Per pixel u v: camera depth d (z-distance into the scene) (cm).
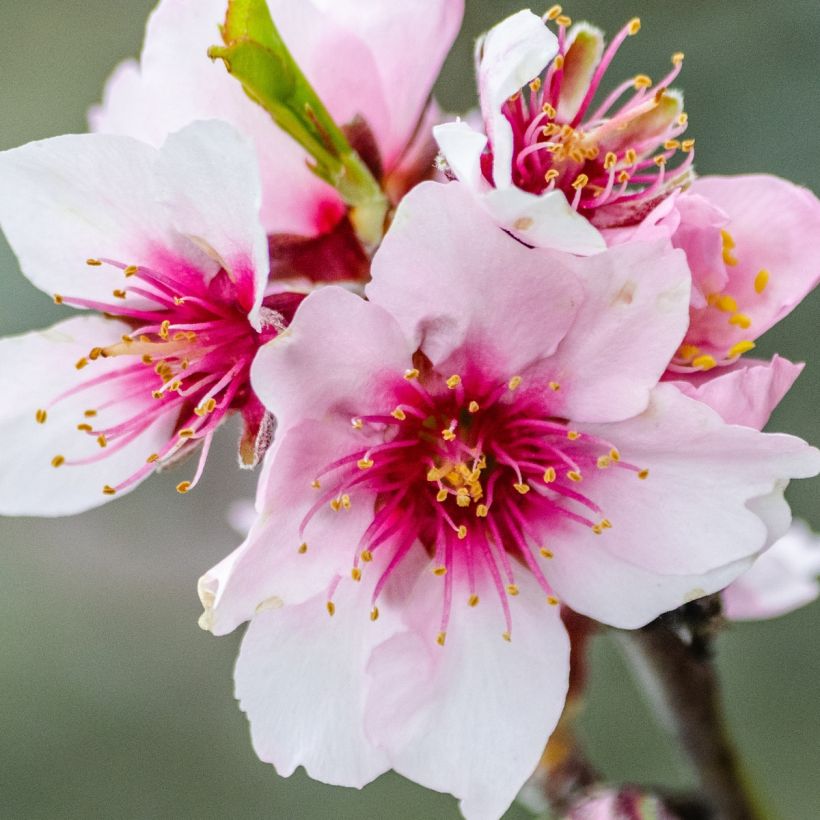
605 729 41
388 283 29
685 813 31
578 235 29
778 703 39
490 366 30
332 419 30
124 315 31
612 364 30
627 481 30
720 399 30
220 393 31
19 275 42
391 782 42
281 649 30
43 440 31
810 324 38
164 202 30
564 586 30
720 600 30
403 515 30
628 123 30
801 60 39
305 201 31
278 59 30
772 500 30
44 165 30
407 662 30
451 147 29
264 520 29
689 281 29
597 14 41
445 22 31
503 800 30
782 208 31
